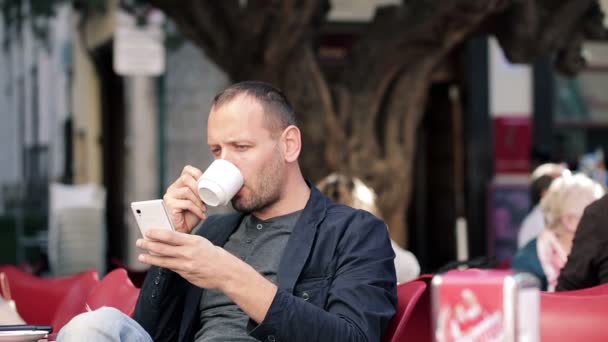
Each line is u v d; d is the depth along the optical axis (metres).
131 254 15.83
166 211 3.85
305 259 4.37
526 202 14.13
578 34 8.88
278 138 4.42
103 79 17.81
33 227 17.55
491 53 14.02
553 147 14.37
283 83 8.55
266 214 4.55
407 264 6.47
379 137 9.06
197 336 4.57
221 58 8.71
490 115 14.09
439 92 14.20
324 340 3.99
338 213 4.51
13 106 25.12
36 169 23.03
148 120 15.61
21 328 4.07
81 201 13.38
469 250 14.02
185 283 4.68
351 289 4.23
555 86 14.32
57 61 20.50
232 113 4.35
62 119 20.56
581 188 6.67
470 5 8.25
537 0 8.68
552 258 6.69
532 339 2.03
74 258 13.25
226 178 4.19
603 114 14.49
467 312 2.04
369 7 13.59
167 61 15.56
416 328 4.56
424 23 8.59
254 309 3.90
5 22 11.22
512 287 2.02
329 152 8.65
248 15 8.44
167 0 8.57
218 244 4.68
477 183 14.05
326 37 13.57
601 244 5.29
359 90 8.88
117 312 4.00
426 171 14.36
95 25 16.66
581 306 4.00
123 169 17.09
